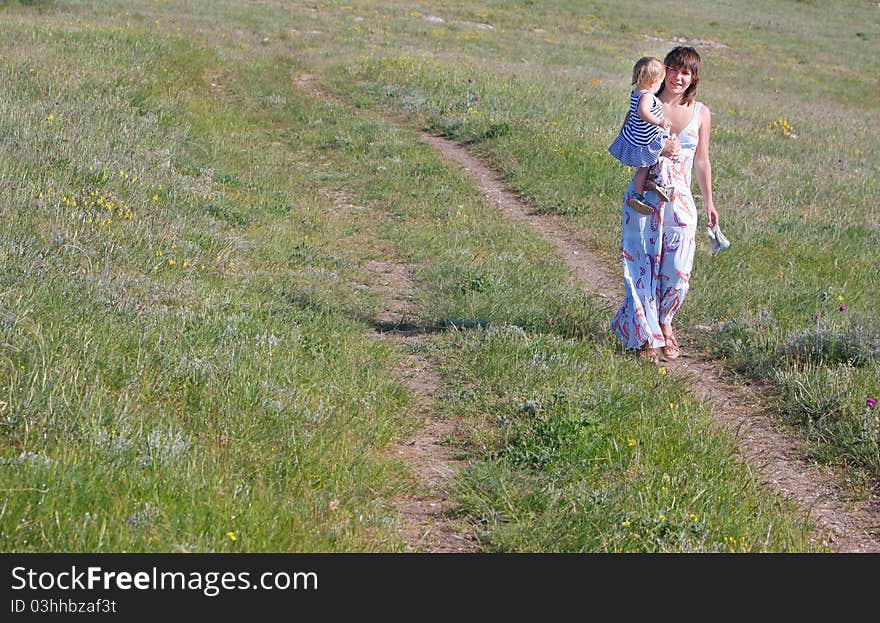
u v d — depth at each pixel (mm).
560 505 5375
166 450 5191
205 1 40344
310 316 8750
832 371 7480
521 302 9828
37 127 13930
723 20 57625
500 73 28297
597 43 44562
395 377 7551
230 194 14133
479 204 15359
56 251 8875
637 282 8172
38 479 4555
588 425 6168
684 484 5633
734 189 16453
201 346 7105
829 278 11312
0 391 5602
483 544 5055
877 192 17500
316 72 27156
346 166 17797
